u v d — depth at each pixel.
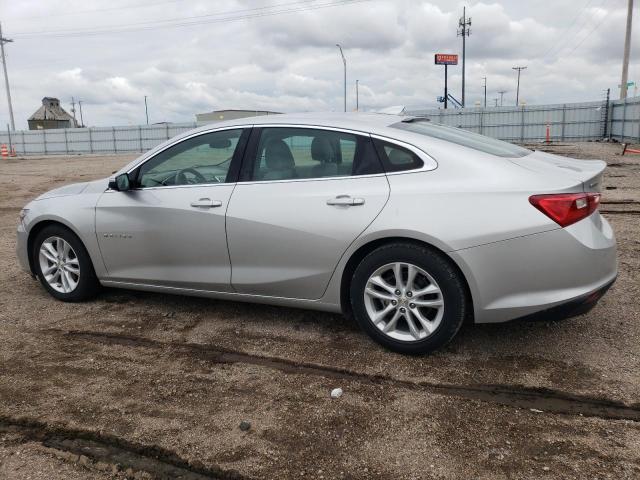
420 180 3.44
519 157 3.62
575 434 2.71
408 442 2.68
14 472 2.53
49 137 50.56
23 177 19.11
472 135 4.05
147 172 4.35
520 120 39.53
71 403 3.12
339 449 2.64
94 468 2.56
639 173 14.12
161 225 4.17
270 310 4.49
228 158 4.04
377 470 2.48
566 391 3.12
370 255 3.53
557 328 3.95
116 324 4.28
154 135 46.44
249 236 3.84
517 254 3.20
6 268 5.95
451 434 2.74
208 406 3.06
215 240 3.98
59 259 4.77
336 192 3.61
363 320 3.66
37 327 4.26
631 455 2.54
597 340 3.74
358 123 3.76
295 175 3.80
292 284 3.80
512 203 3.22
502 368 3.40
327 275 3.68
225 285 4.04
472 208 3.27
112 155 44.12
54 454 2.66
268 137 3.95
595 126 37.31
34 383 3.35
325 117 3.90
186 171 4.20
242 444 2.70
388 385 3.24
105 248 4.46
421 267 3.38
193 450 2.66
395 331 3.62
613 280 3.43
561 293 3.21
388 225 3.40
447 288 3.34
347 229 3.53
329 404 3.05
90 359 3.68
